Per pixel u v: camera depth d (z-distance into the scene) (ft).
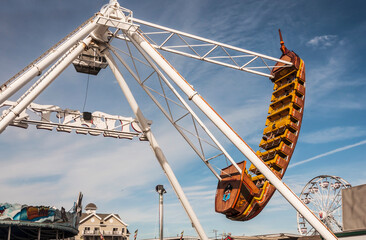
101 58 113.70
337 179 194.39
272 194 114.73
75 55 95.50
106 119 116.47
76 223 147.33
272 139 130.72
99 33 104.78
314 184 207.10
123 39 107.55
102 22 94.43
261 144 134.51
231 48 109.40
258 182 121.49
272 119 138.41
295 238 179.73
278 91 138.31
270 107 140.87
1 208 119.96
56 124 107.96
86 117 112.98
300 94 132.77
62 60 91.30
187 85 89.15
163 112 103.86
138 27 97.40
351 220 100.58
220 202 109.09
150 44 95.30
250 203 105.91
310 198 205.36
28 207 124.36
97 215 293.43
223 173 112.98
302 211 83.05
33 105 106.42
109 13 96.89
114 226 289.74
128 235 292.61
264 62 124.77
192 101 89.10
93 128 113.09
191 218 98.43
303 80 132.05
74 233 151.74
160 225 78.84
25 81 77.41
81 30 92.17
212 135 96.73
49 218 128.98
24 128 104.06
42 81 85.15
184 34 101.96
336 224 189.78
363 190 99.30
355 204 100.58
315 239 168.66
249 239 199.00
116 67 107.76
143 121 107.96
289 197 83.71
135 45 101.35
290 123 126.62
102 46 107.34
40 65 80.43
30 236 150.30
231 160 100.48
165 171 103.19
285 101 135.13
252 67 123.34
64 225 135.74
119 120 118.62
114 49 108.88
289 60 132.77
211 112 86.99
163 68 91.76
